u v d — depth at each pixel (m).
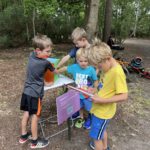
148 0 19.47
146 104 4.43
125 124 3.64
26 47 9.80
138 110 4.15
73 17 12.30
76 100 3.01
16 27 9.95
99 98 2.34
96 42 2.39
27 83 2.90
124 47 11.91
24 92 2.92
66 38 12.09
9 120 3.56
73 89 2.95
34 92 2.84
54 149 2.96
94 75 3.18
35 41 2.77
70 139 3.15
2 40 9.20
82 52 3.08
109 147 3.05
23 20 10.00
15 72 5.85
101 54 2.18
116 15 13.18
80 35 3.16
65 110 2.82
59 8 10.58
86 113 3.63
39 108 2.90
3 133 3.24
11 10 10.03
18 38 10.08
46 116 3.68
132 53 10.24
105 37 11.13
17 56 7.86
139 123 3.71
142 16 19.80
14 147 2.97
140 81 5.92
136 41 15.99
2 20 9.72
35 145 2.95
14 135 3.20
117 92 2.23
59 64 3.31
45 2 8.18
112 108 2.46
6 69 6.10
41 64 2.79
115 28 12.03
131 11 14.27
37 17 10.68
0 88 4.75
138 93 5.00
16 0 10.94
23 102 2.93
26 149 2.94
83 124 3.46
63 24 12.00
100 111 2.44
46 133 3.28
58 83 3.10
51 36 11.66
